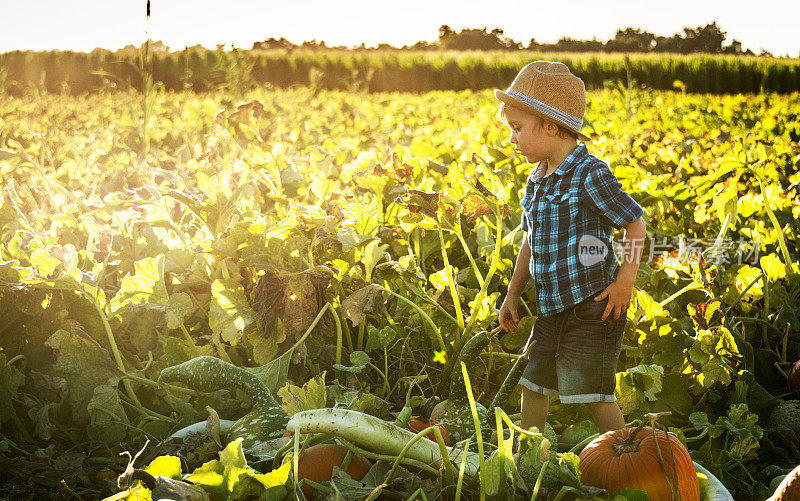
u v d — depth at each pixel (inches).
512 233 145.5
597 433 101.6
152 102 242.2
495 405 100.3
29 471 102.1
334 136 370.0
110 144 326.3
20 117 484.1
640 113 497.4
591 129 281.0
